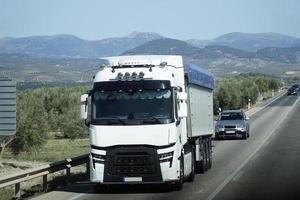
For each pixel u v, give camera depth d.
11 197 19.92
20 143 39.66
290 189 20.31
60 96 72.12
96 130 19.83
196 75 24.53
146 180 19.58
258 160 31.20
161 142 19.61
